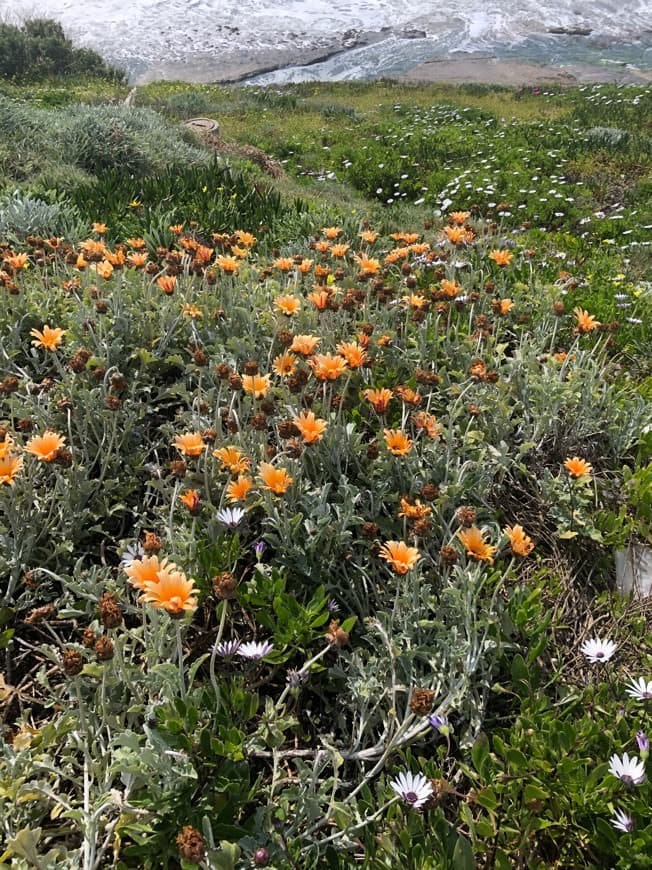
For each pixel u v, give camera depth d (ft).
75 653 5.64
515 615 7.55
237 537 7.64
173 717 5.74
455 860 5.42
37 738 6.09
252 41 104.12
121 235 17.11
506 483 9.96
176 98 61.31
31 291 12.45
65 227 16.49
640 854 5.46
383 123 55.62
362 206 33.58
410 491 8.64
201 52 98.43
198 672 7.11
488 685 6.82
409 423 9.98
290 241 18.01
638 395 12.05
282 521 7.83
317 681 7.23
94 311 11.11
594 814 5.88
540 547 9.22
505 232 23.81
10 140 28.19
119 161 29.35
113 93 62.54
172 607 5.51
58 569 8.07
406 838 5.57
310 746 6.75
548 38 104.99
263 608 7.31
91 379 10.21
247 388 8.60
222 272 12.09
